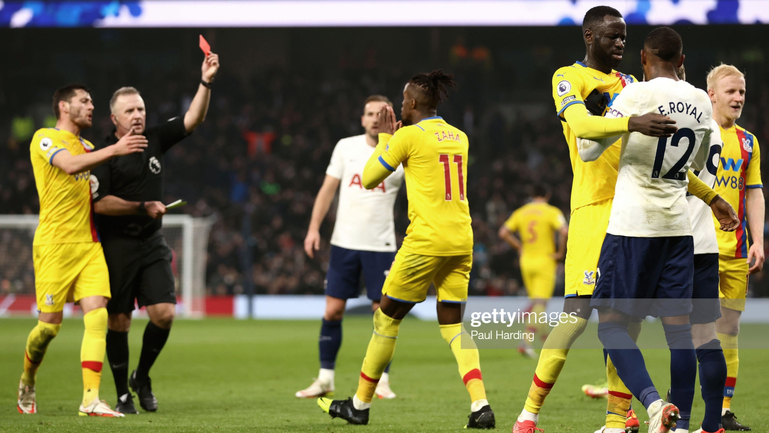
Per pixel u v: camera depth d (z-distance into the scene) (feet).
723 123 41.47
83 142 44.75
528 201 192.95
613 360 30.35
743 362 70.85
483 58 232.53
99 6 188.34
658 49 31.17
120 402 43.50
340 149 55.62
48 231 42.14
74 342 91.20
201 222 154.92
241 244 171.53
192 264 152.25
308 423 38.96
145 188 44.78
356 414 38.37
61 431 35.29
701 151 31.81
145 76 231.91
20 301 147.64
